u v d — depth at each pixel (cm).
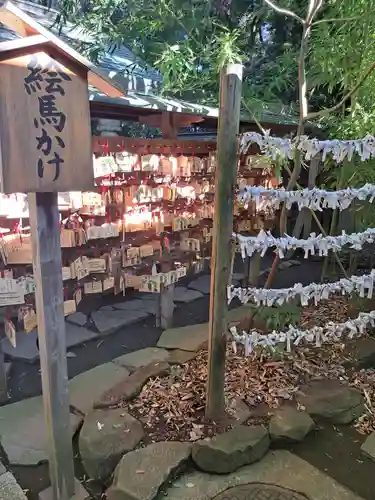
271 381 293
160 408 266
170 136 376
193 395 278
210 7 391
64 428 200
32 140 159
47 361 188
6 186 152
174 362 322
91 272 324
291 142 222
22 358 344
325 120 402
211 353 241
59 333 190
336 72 335
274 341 260
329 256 506
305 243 240
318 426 257
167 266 377
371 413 269
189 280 560
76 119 172
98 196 310
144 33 385
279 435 238
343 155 230
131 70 438
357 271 513
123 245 347
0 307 296
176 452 224
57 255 184
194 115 374
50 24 454
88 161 180
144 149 332
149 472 211
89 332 392
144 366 314
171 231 382
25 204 266
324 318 405
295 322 326
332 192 234
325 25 322
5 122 150
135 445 233
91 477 221
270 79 432
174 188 359
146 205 352
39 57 156
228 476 220
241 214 433
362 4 288
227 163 214
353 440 248
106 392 279
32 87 157
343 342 355
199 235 409
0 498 207
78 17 410
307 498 206
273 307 321
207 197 403
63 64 164
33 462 229
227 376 296
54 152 167
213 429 243
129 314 436
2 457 234
